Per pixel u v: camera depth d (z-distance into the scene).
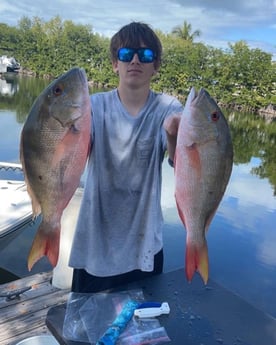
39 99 1.55
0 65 43.47
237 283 5.22
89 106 1.55
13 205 5.10
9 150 10.49
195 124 1.59
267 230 7.02
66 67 40.47
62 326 1.79
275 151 16.75
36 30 45.00
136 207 2.06
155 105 2.01
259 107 33.09
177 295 2.03
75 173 1.56
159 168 2.03
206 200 1.66
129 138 1.97
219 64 33.47
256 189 9.95
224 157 1.63
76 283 2.21
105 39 39.03
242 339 1.73
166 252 5.48
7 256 4.81
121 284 2.16
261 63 32.66
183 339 1.71
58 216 1.59
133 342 1.68
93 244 2.07
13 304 3.32
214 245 6.29
